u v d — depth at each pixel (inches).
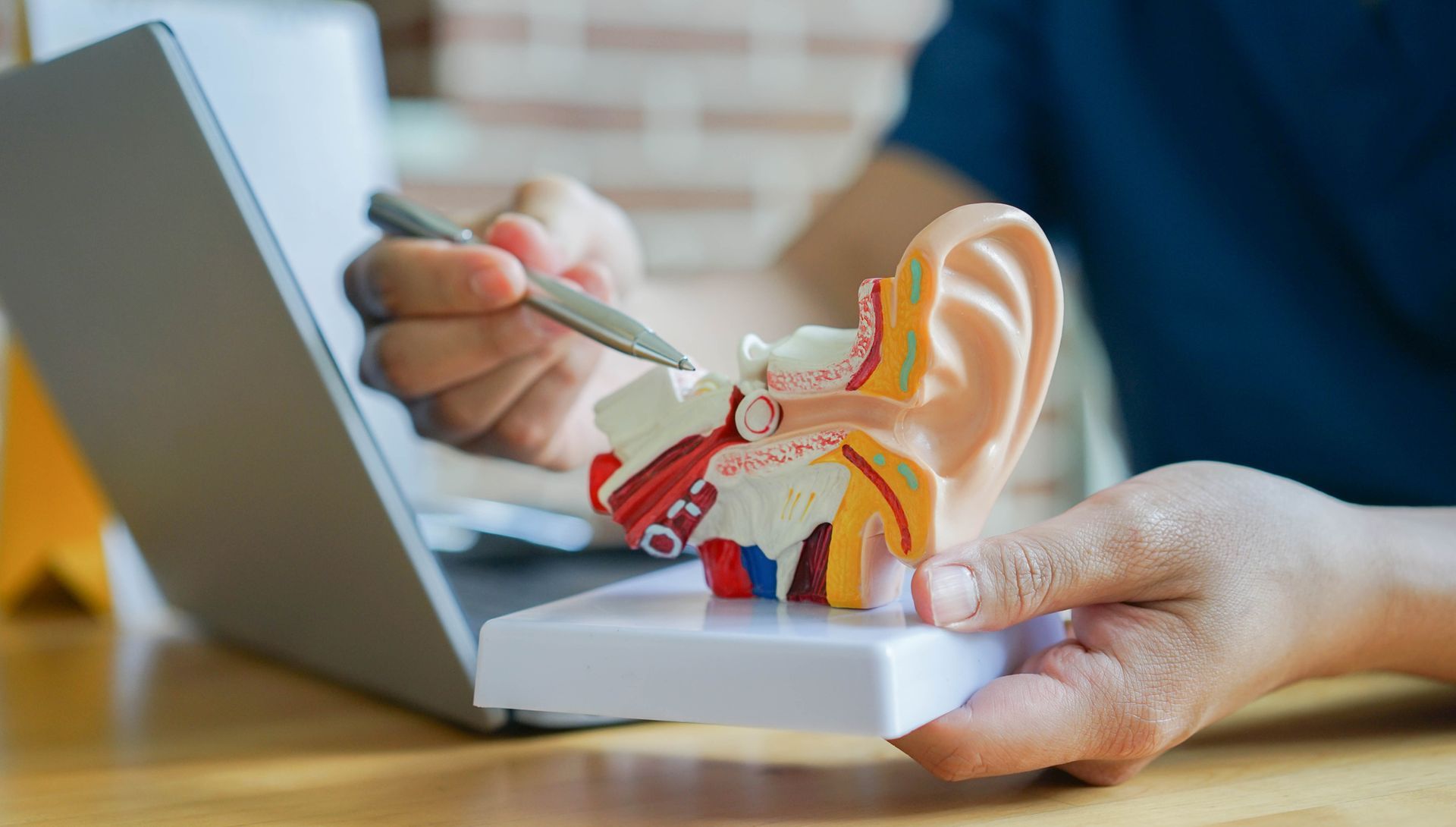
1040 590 15.2
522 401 26.1
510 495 41.8
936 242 15.5
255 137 34.1
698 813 14.9
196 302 19.7
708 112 61.8
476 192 58.0
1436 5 29.0
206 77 33.7
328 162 35.5
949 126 38.0
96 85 19.3
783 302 36.7
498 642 15.7
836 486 17.0
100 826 15.0
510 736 19.1
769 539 17.6
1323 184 31.9
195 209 18.7
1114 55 35.1
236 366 19.7
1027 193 38.7
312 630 22.8
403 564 18.6
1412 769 16.0
